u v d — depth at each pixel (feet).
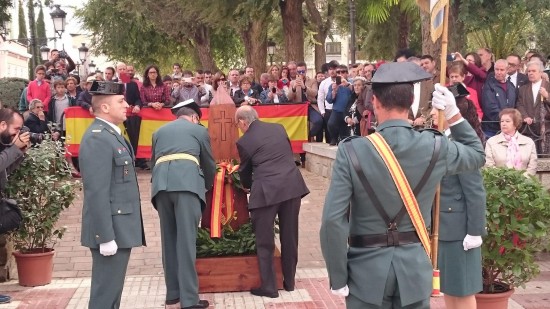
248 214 22.29
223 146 22.11
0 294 20.61
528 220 17.01
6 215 19.80
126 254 16.65
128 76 41.96
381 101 11.22
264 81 44.52
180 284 19.21
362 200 10.96
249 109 21.30
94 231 16.10
